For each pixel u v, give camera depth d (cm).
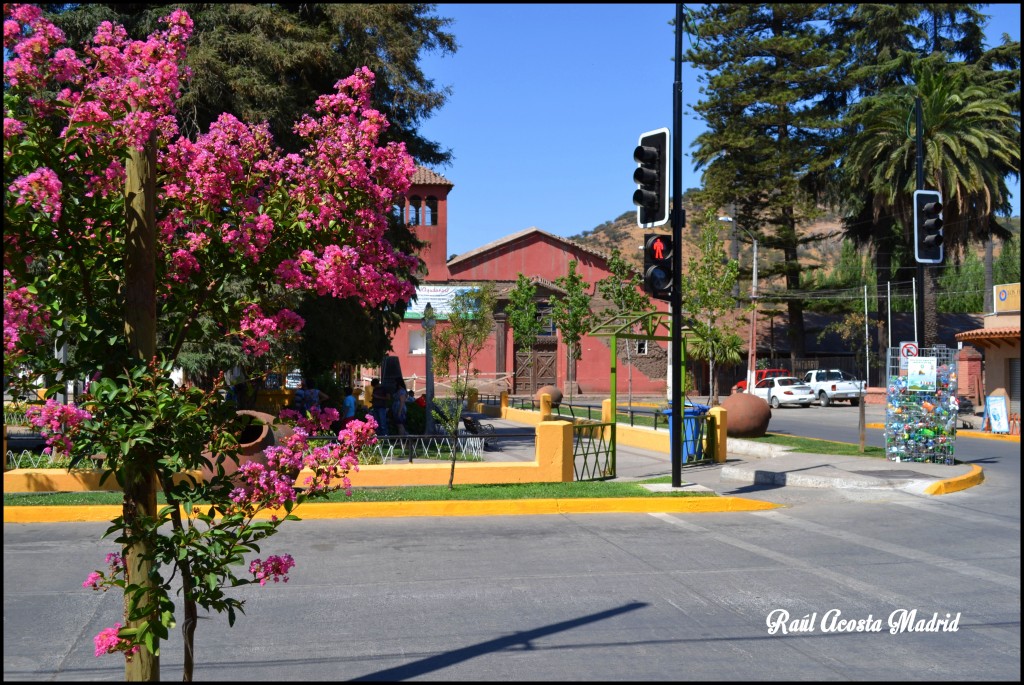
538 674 595
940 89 4269
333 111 507
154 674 442
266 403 2466
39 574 885
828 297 5816
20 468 1399
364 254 480
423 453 1848
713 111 5762
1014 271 6638
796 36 5672
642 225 1384
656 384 5344
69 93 436
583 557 970
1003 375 3331
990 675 593
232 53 1939
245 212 464
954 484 1457
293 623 720
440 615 742
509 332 5134
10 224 410
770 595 805
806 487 1472
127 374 398
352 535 1096
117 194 436
